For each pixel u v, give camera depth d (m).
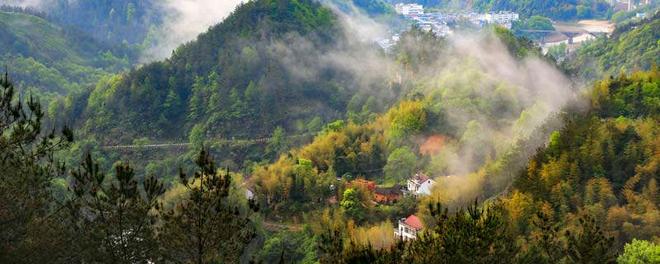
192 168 152.88
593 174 70.88
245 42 194.62
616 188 68.75
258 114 176.25
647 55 194.38
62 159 152.75
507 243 33.28
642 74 93.44
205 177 31.58
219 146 161.75
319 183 108.00
